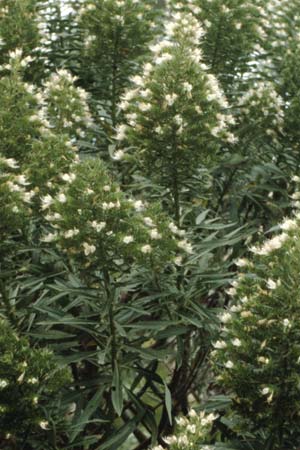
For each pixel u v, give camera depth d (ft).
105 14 24.73
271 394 16.11
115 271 18.01
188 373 25.98
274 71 27.61
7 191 17.71
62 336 19.21
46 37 25.38
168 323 19.02
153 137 19.72
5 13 24.90
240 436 20.15
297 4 27.96
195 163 20.12
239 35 25.26
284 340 16.28
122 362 19.26
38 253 20.48
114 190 17.06
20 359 16.97
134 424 19.53
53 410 18.56
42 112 20.02
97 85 26.63
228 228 24.73
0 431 17.31
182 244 18.56
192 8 25.41
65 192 17.12
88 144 24.06
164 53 19.44
